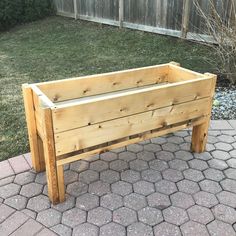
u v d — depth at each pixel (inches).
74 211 98.3
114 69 231.9
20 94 187.6
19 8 363.3
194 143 127.8
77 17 365.1
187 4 257.8
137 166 120.4
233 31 186.5
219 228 92.0
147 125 109.4
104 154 127.5
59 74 225.0
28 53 278.5
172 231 91.0
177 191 107.0
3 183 110.1
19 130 146.0
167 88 107.8
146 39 285.4
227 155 127.1
